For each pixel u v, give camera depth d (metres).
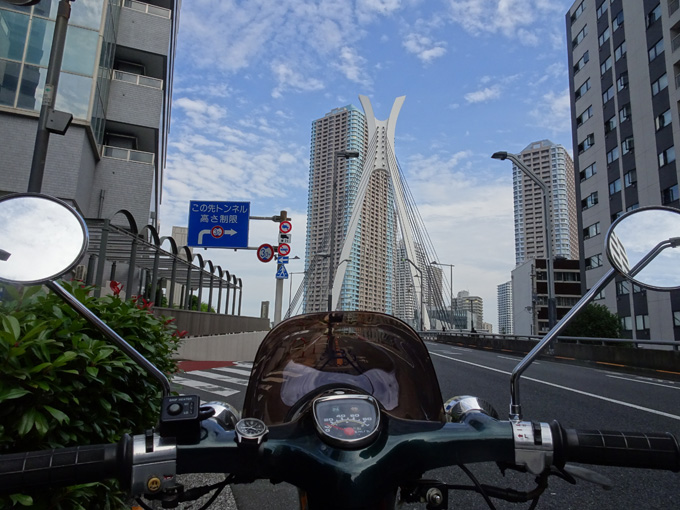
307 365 2.78
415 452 1.56
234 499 4.13
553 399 9.05
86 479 1.51
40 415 2.22
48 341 2.31
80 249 1.83
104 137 26.27
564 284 80.44
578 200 53.50
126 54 26.69
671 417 7.41
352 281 53.03
